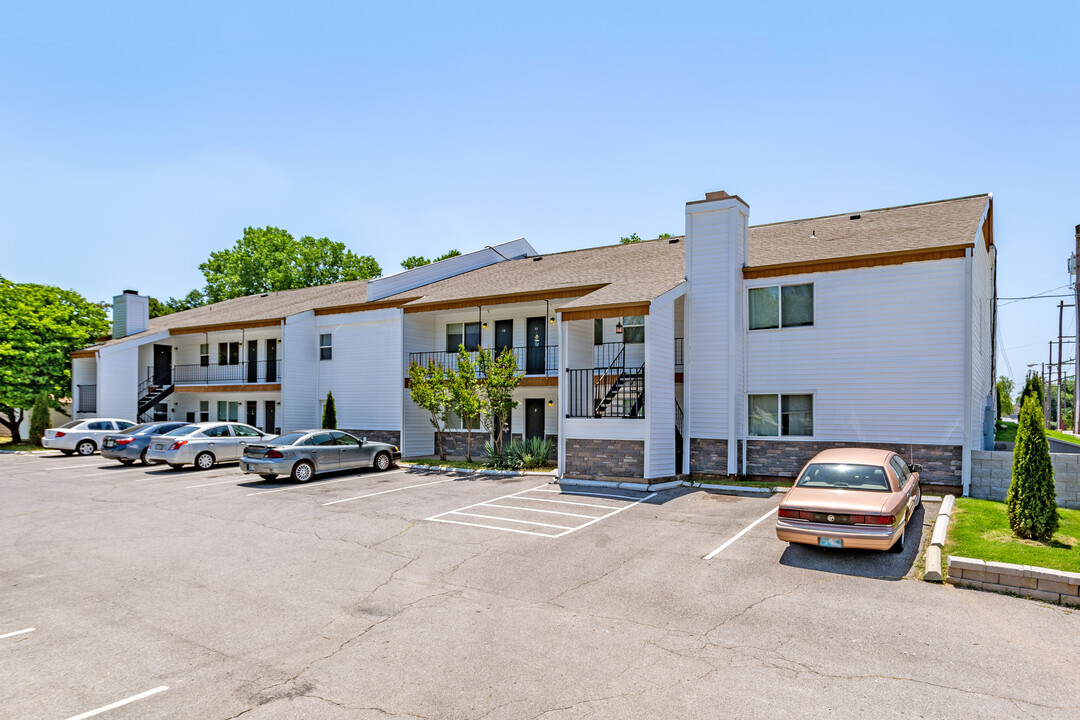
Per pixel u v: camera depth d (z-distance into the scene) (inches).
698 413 655.1
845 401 589.9
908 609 290.7
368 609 295.3
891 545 349.4
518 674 227.8
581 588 323.9
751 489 578.9
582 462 635.5
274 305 1197.1
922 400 556.7
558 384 693.3
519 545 405.7
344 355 963.3
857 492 374.3
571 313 638.5
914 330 561.3
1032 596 303.4
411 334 902.4
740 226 653.3
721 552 383.6
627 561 368.8
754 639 258.7
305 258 2186.3
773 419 625.9
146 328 1327.5
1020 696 210.5
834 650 247.4
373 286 949.8
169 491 631.8
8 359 1198.3
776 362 623.8
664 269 746.2
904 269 566.9
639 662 237.5
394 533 441.4
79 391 1230.9
